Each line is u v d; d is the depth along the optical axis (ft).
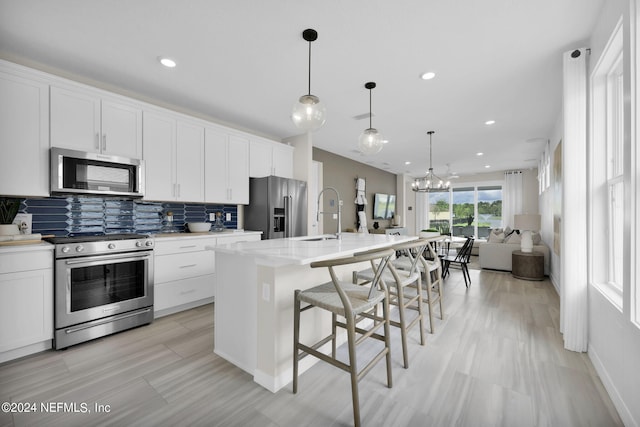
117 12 6.15
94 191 8.47
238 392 5.53
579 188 7.08
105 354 7.04
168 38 7.10
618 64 6.16
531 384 5.79
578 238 7.10
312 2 5.86
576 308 7.14
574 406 5.13
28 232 8.15
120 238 8.36
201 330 8.52
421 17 6.29
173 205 11.70
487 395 5.43
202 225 11.80
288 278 5.95
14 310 6.66
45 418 4.78
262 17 6.31
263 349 5.78
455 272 17.57
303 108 6.86
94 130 8.58
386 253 5.10
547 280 15.17
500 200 28.81
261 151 13.88
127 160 9.12
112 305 8.15
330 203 20.02
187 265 10.22
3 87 7.05
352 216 22.48
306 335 6.47
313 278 6.66
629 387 4.65
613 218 6.56
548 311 10.28
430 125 13.75
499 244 17.90
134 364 6.56
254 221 13.58
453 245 25.76
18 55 7.88
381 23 6.49
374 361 5.16
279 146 14.84
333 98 10.66
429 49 7.52
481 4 5.87
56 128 7.88
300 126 7.13
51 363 6.60
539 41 7.11
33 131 7.50
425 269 8.47
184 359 6.80
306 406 5.13
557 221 12.13
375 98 10.62
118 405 5.14
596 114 6.71
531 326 8.87
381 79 9.18
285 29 6.73
